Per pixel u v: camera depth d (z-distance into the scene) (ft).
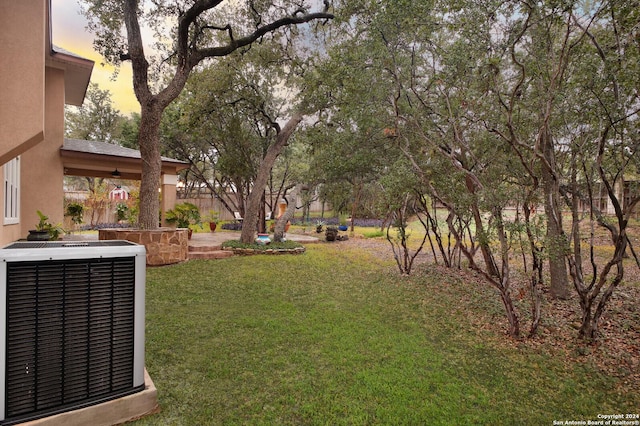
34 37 11.40
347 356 11.73
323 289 20.88
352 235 53.67
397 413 8.63
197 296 18.37
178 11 25.90
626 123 12.22
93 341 7.32
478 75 14.16
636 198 12.18
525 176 16.96
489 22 13.10
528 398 9.68
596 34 13.10
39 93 11.44
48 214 30.19
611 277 22.95
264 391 9.36
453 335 14.20
